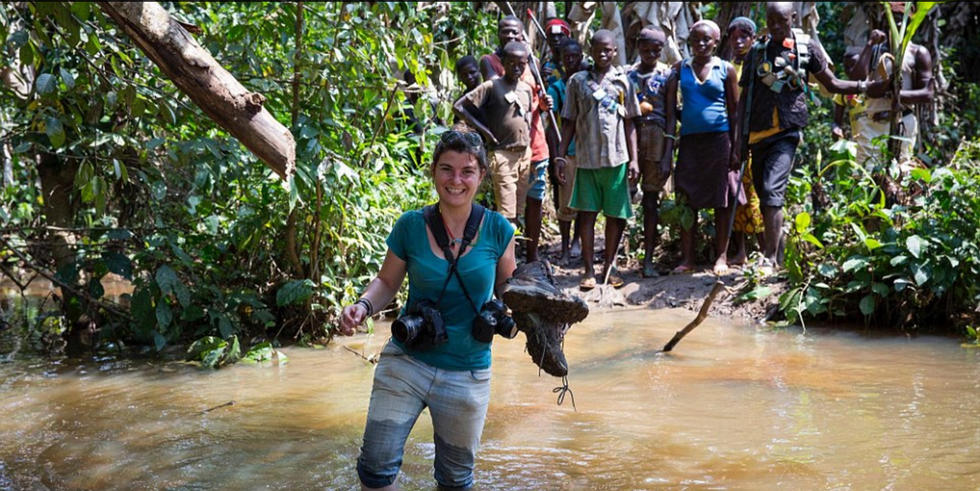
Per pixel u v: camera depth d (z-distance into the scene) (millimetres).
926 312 6949
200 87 4527
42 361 6145
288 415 4812
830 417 4625
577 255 9164
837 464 3932
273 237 6906
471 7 10453
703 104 7836
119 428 4590
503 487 3707
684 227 8211
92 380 5609
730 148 7883
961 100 12367
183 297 6109
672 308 7727
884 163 7668
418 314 3373
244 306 6926
